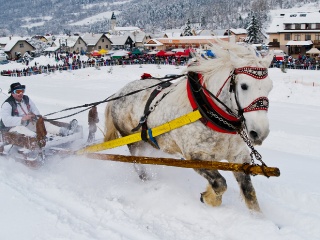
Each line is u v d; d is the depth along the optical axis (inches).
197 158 191.0
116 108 248.5
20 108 301.3
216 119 180.1
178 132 195.6
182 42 2464.3
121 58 2101.4
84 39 3378.4
